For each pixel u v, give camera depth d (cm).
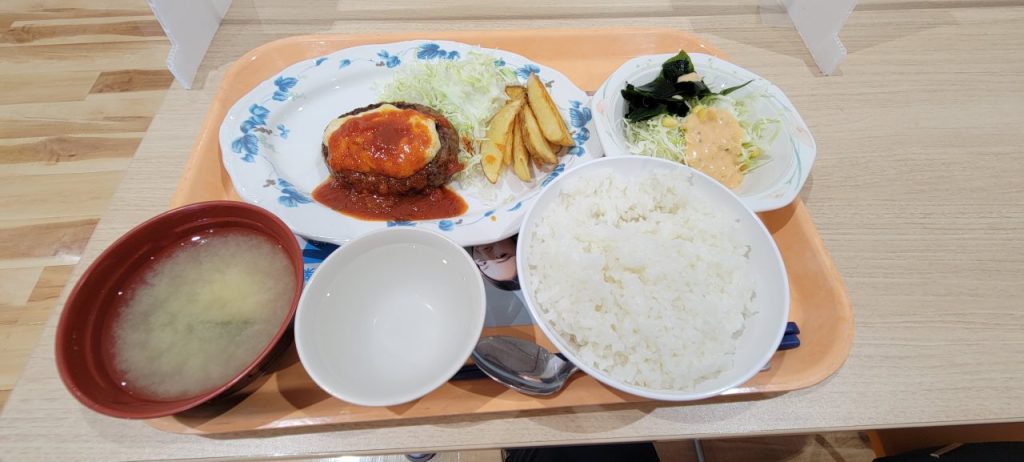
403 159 34
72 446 25
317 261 33
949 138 41
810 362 29
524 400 27
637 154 37
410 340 27
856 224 35
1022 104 43
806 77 44
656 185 31
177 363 25
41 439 25
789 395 28
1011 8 52
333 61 41
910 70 45
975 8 52
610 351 27
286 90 39
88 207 44
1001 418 28
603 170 32
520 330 31
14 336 40
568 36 45
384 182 35
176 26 40
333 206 35
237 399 27
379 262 28
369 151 34
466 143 39
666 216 31
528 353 28
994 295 32
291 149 38
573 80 44
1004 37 49
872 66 46
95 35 53
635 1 50
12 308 41
